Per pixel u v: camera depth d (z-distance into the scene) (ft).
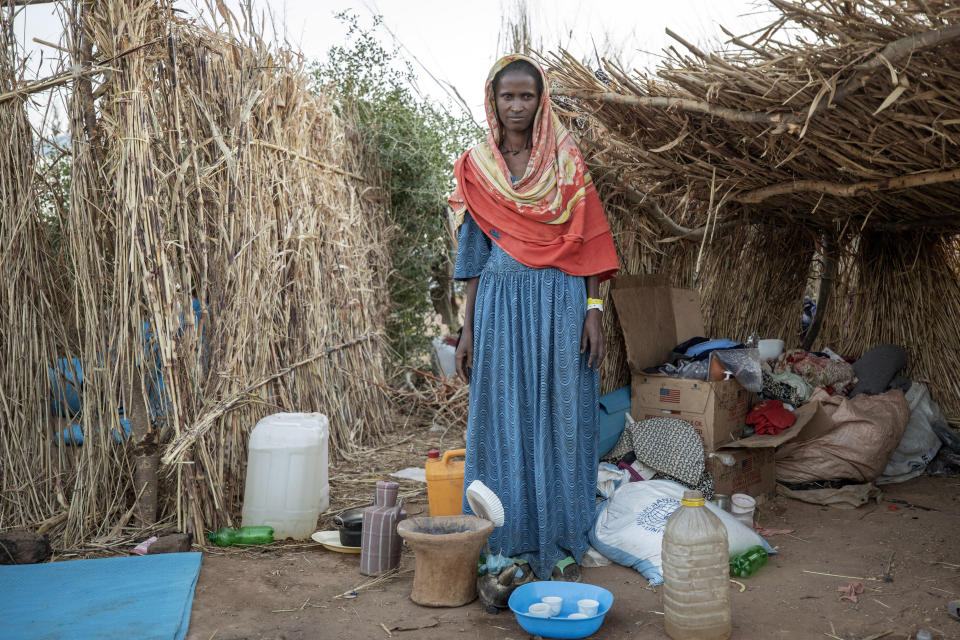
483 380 10.42
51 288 12.51
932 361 17.94
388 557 10.61
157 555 10.90
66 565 10.50
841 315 19.61
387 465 17.39
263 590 9.94
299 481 12.17
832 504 14.06
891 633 8.54
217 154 13.41
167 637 8.30
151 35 11.90
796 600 9.57
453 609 9.40
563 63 12.68
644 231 16.14
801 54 9.61
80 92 11.68
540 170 10.14
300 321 16.74
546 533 10.23
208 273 12.98
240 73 14.24
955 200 13.34
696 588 8.31
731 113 10.97
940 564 10.83
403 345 24.50
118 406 11.99
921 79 9.03
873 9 8.56
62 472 12.41
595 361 10.49
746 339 18.97
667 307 15.94
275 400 15.20
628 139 13.15
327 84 20.21
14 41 11.98
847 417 14.48
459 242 10.76
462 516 9.82
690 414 13.73
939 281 17.87
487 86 10.25
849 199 14.23
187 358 12.19
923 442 16.12
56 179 12.51
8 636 8.24
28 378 12.09
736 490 13.66
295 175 16.99
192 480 11.82
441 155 25.00
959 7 7.90
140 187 11.59
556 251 10.10
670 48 11.48
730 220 17.01
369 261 21.99
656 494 11.55
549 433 10.34
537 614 8.36
